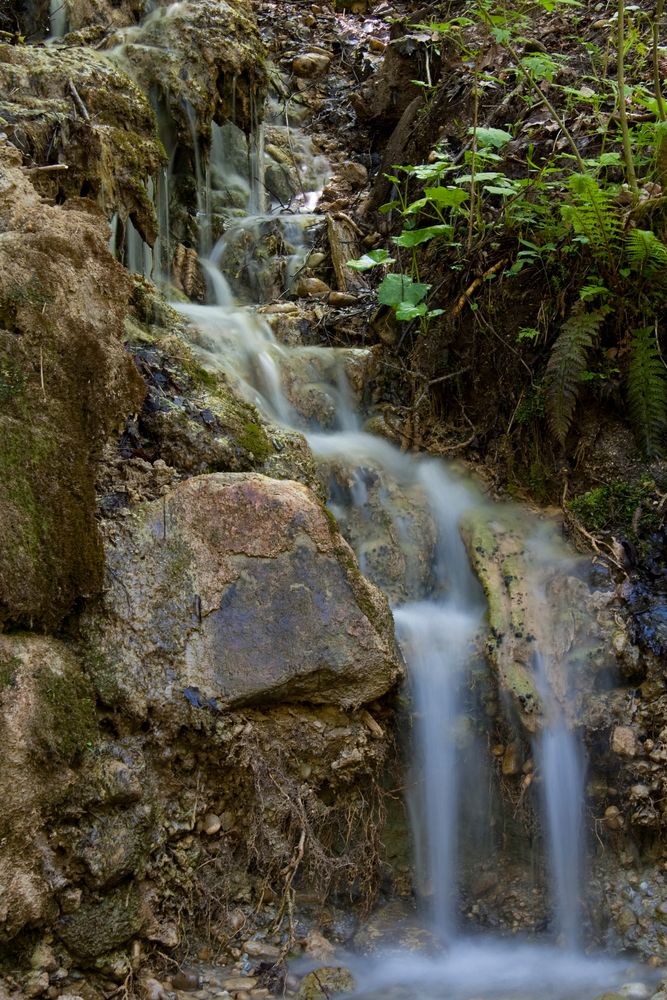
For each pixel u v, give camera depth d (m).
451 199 4.05
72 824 2.46
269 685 2.80
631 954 2.74
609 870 2.92
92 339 2.81
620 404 3.79
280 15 7.74
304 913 2.81
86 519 2.71
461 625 3.31
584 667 3.10
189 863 2.68
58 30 5.64
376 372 4.30
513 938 2.91
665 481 3.63
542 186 4.12
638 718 3.00
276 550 2.91
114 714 2.65
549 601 3.28
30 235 2.82
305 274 5.13
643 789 2.91
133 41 5.33
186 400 3.36
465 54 5.72
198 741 2.73
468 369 4.15
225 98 5.53
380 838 2.98
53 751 2.43
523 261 3.99
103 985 2.43
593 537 3.50
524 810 3.04
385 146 6.44
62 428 2.69
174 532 2.90
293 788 2.80
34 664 2.47
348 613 2.92
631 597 3.22
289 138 6.50
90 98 4.29
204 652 2.79
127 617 2.75
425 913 2.97
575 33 5.42
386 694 3.01
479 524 3.60
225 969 2.61
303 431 4.04
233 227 5.44
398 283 4.07
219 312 4.39
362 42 7.46
